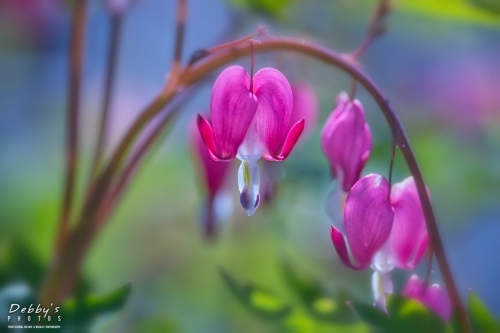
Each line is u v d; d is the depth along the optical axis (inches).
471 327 17.6
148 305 22.6
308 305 18.5
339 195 18.6
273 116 17.7
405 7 20.6
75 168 19.5
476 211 23.7
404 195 18.0
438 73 25.8
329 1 22.8
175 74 18.8
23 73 26.0
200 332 22.6
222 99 17.5
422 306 17.4
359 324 18.4
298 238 22.2
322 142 18.6
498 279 24.0
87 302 18.0
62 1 20.9
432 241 17.5
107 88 20.0
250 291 18.5
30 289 18.6
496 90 25.3
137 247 24.1
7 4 25.2
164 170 25.0
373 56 25.9
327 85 23.3
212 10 25.5
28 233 22.7
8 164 24.7
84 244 19.0
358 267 17.9
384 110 17.8
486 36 25.5
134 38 28.3
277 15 21.5
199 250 23.9
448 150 23.9
